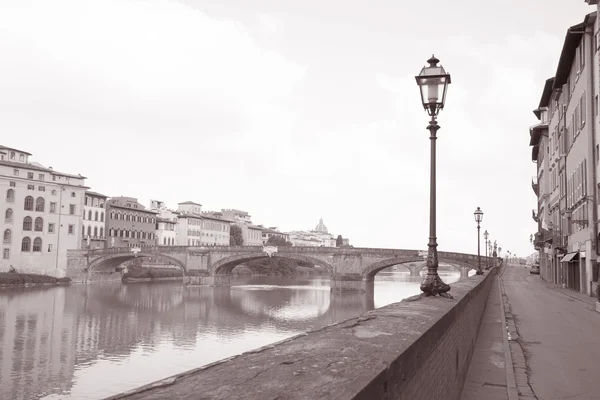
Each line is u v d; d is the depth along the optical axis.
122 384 35.97
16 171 102.31
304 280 148.62
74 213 112.56
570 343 17.52
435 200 12.97
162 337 54.25
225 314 71.12
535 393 11.09
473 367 13.58
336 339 4.88
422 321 6.48
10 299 77.94
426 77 12.93
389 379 3.70
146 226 142.50
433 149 13.22
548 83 60.00
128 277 121.44
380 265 102.50
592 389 11.45
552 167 63.66
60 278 105.25
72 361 42.66
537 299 36.66
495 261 101.56
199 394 2.81
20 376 37.62
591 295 37.69
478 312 19.36
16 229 101.94
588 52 38.78
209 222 166.38
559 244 54.66
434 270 12.40
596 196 37.84
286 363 3.69
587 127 38.78
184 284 111.00
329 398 2.81
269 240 178.00
